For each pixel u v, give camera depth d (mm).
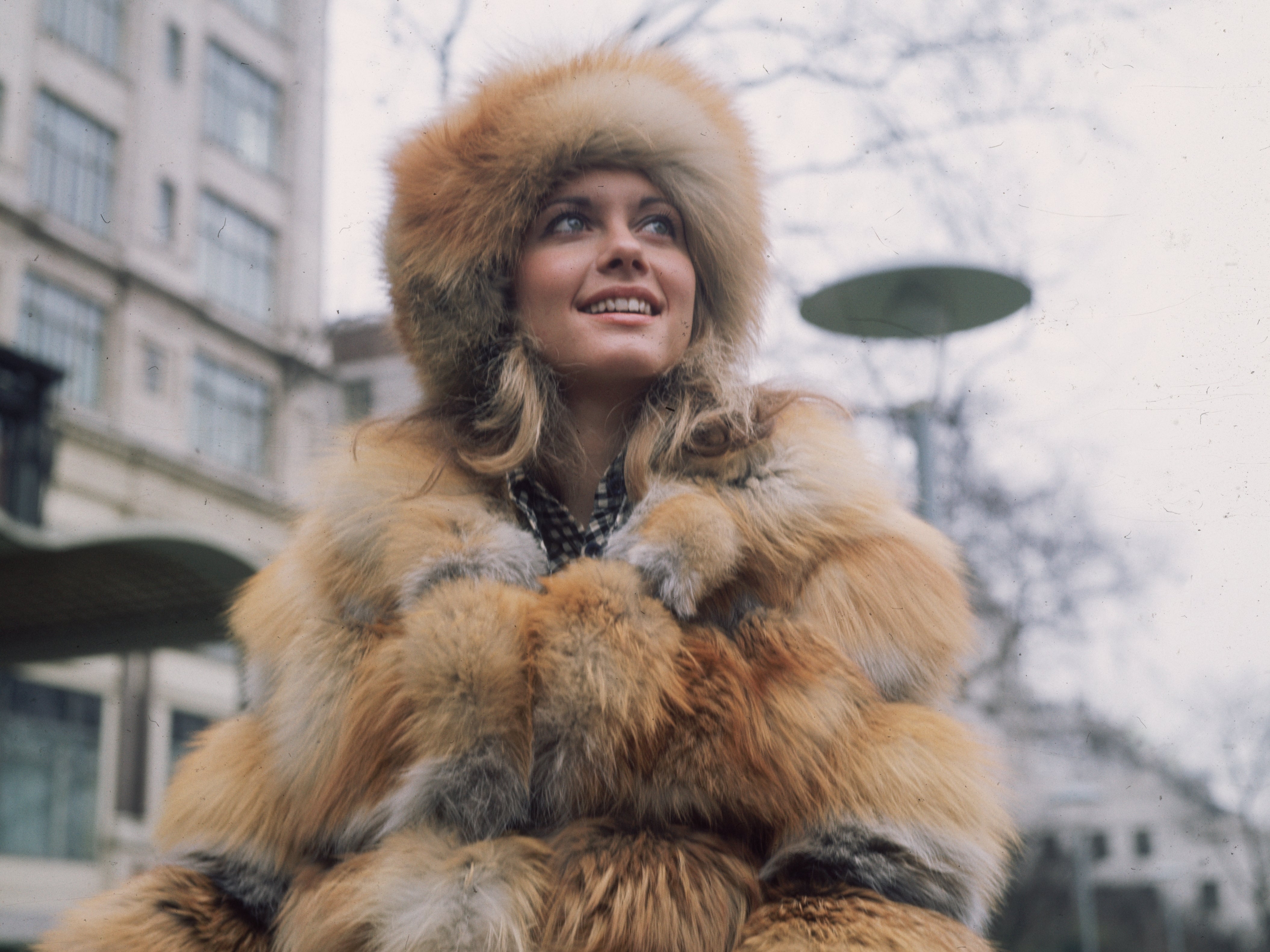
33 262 6125
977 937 1027
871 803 1069
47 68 6402
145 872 1323
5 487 4273
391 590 1233
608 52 1519
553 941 1021
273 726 1279
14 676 5031
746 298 1530
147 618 2871
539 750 1090
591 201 1398
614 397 1387
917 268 3055
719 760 1063
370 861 1097
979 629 1336
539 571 1230
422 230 1449
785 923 1002
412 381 1598
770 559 1187
